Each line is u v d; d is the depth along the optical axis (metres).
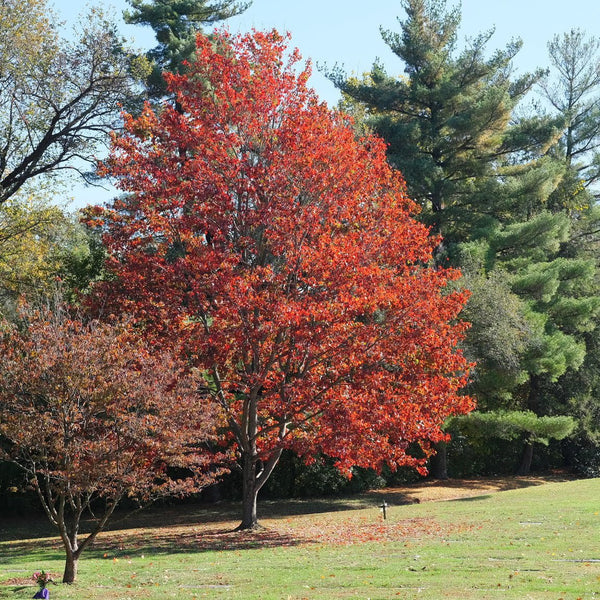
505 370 33.12
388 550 16.23
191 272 20.70
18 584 13.63
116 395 13.34
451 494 33.09
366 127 36.69
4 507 29.67
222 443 21.94
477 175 41.25
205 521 26.78
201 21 40.50
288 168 20.36
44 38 29.55
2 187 30.23
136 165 21.83
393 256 20.44
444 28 42.34
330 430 19.38
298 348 19.61
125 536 22.28
